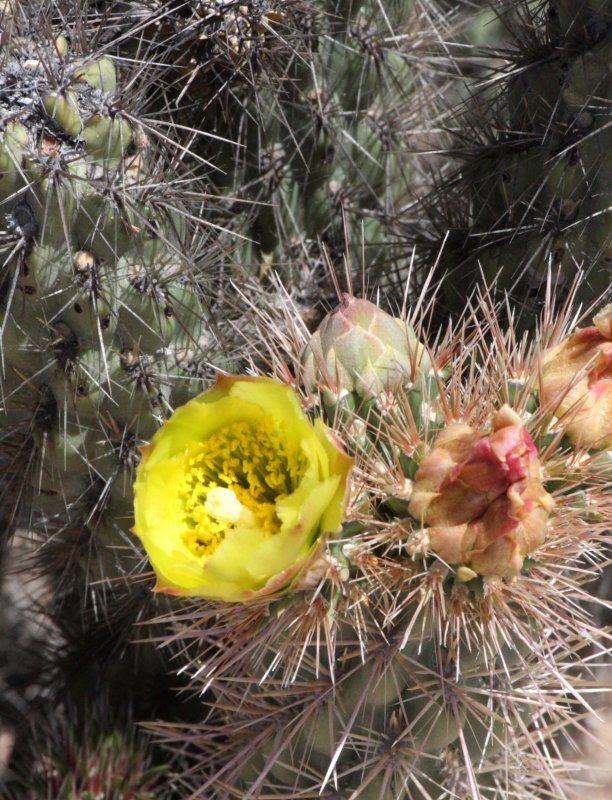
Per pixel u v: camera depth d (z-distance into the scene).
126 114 0.41
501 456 0.35
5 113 0.40
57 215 0.40
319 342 0.39
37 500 0.45
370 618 0.38
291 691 0.39
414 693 0.39
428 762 0.41
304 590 0.36
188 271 0.43
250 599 0.35
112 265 0.42
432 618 0.38
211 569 0.35
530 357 0.40
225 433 0.37
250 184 0.48
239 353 0.46
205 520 0.36
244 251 0.48
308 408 0.39
